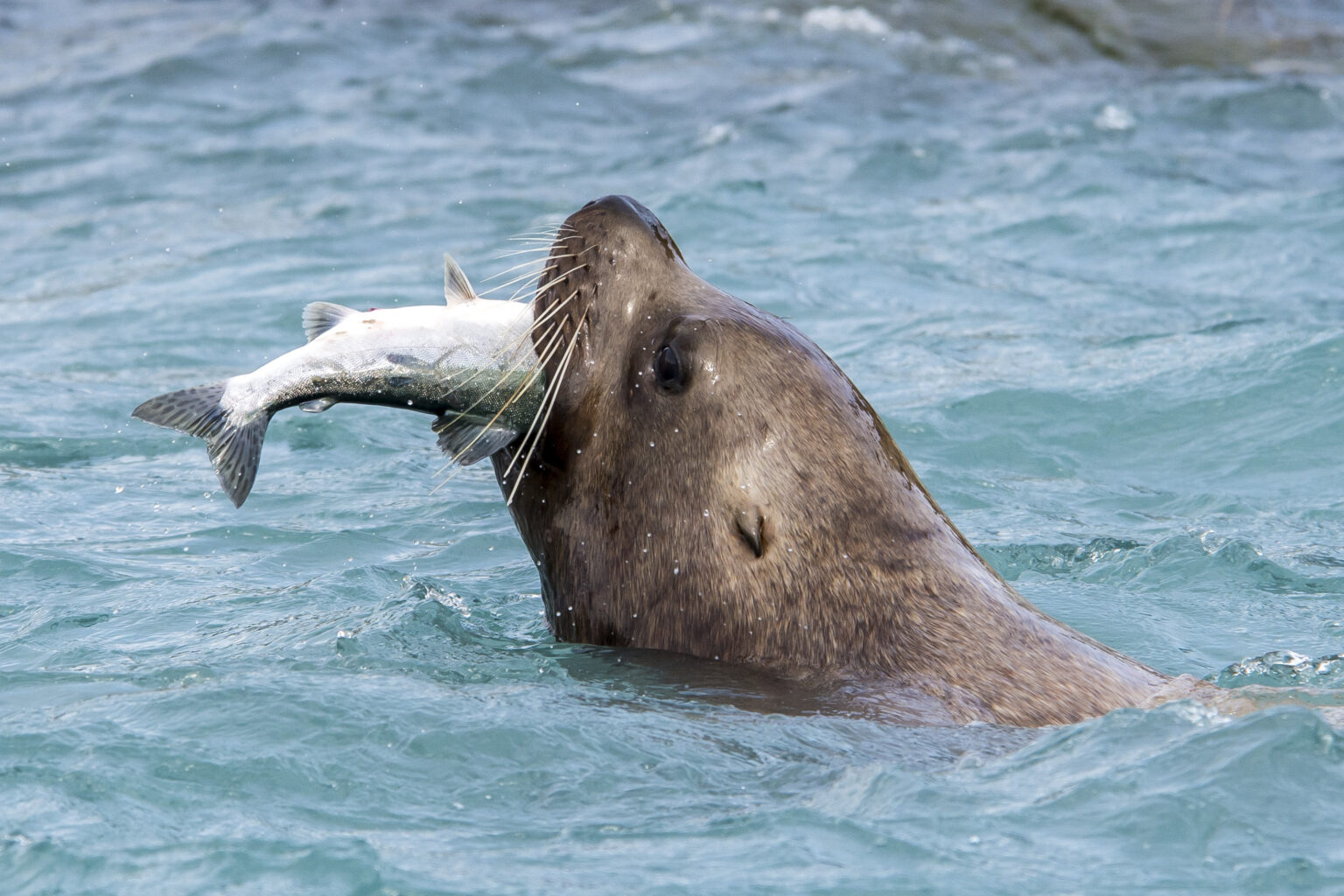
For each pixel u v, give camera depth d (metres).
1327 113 79.19
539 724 17.77
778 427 19.47
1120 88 85.75
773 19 97.19
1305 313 48.03
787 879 14.14
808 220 62.31
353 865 14.40
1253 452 35.81
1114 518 31.50
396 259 57.25
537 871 14.34
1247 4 95.12
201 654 21.56
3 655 22.14
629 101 84.06
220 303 51.72
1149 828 15.02
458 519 31.42
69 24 99.56
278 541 29.69
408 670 20.28
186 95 84.31
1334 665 21.47
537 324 20.05
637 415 20.03
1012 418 38.47
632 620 20.55
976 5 96.19
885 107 82.44
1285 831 14.98
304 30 96.38
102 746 17.25
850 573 19.23
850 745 17.19
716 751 17.12
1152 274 54.41
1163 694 18.86
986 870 14.31
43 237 61.38
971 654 18.69
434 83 86.56
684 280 20.53
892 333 47.34
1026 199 65.44
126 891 14.09
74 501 32.31
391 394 19.50
